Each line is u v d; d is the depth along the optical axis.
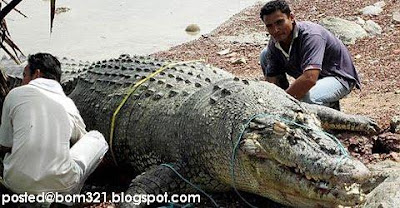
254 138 4.51
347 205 4.17
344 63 6.24
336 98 6.16
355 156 5.52
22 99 4.50
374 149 5.70
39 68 4.79
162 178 5.03
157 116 5.42
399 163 5.16
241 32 11.11
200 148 4.95
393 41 9.44
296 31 5.92
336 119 5.74
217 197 5.16
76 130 4.90
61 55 10.38
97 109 5.96
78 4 13.30
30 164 4.44
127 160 5.74
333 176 4.14
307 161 4.23
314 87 6.06
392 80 7.85
